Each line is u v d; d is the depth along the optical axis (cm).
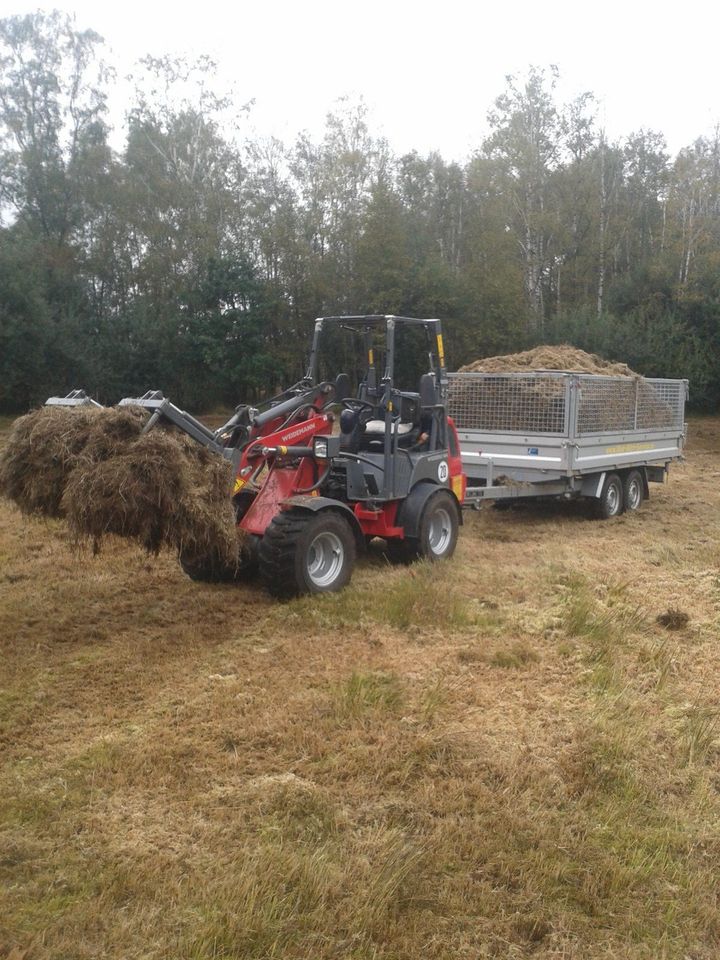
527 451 1058
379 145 3334
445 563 827
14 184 3136
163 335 2947
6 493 617
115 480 566
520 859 367
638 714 511
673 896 353
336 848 368
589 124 3397
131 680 549
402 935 320
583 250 3444
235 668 570
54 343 2689
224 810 395
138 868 350
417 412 839
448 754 451
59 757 448
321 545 718
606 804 415
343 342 2362
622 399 1128
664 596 747
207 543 620
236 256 2973
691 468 1731
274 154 3347
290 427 745
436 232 3600
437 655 596
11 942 307
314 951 309
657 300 3138
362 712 495
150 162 3216
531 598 728
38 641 619
